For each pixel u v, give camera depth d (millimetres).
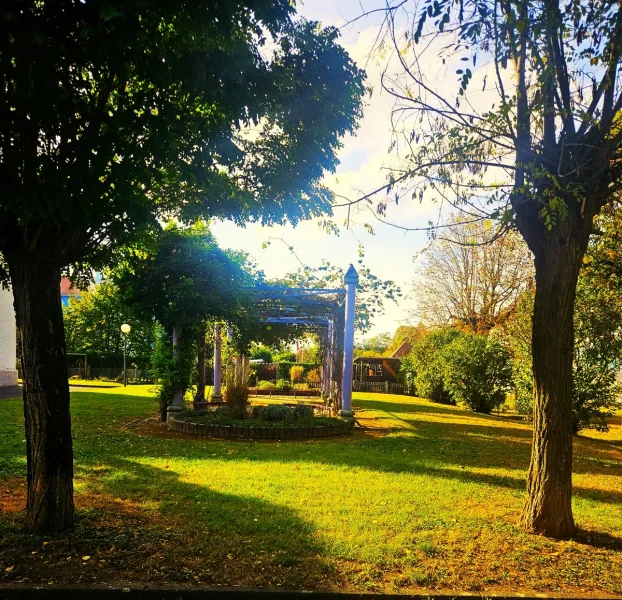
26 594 3355
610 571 3963
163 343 12844
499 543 4453
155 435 10398
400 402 22188
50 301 4203
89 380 33281
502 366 19578
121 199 3629
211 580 3572
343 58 4605
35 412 4242
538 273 4820
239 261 12281
